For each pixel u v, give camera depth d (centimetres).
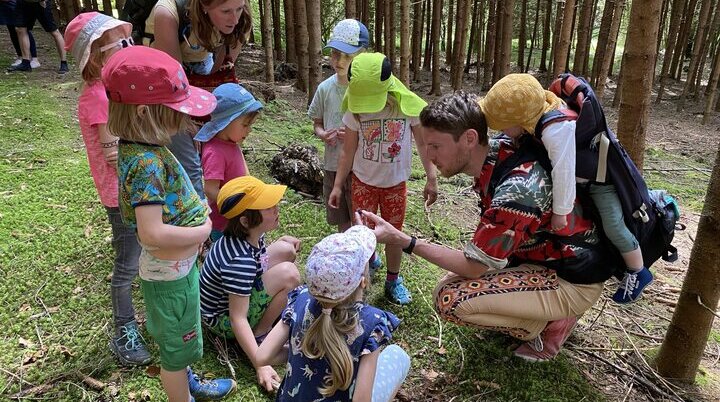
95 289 282
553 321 248
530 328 247
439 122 207
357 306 176
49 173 407
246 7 271
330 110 315
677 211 241
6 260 299
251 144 511
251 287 230
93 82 221
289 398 182
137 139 169
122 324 237
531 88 198
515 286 237
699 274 233
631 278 238
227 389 222
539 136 205
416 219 406
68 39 217
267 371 231
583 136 209
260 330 250
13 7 647
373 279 318
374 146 277
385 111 273
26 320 258
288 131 576
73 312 265
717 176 223
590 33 938
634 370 259
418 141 286
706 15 823
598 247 231
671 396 244
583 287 238
